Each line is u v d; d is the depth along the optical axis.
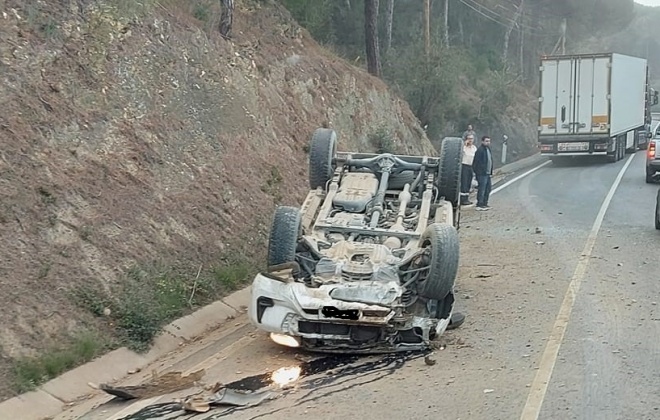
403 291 8.54
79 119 11.42
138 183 11.45
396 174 11.08
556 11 64.38
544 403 6.62
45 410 7.11
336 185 10.60
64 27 12.34
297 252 9.27
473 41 59.03
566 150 31.62
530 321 9.23
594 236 14.88
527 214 18.28
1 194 9.21
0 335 7.68
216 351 8.68
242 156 14.91
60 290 8.66
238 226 12.73
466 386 7.14
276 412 6.73
